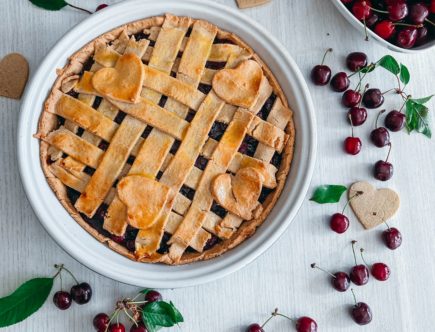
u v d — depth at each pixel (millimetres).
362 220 925
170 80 797
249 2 911
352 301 927
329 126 928
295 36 925
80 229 804
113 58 803
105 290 892
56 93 796
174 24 819
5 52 883
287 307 914
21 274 877
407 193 940
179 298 900
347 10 889
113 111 795
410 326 934
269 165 812
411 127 921
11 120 881
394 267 935
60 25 893
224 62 818
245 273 910
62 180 795
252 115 804
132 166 788
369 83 938
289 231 918
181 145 792
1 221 875
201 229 803
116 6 806
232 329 904
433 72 949
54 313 885
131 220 779
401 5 876
